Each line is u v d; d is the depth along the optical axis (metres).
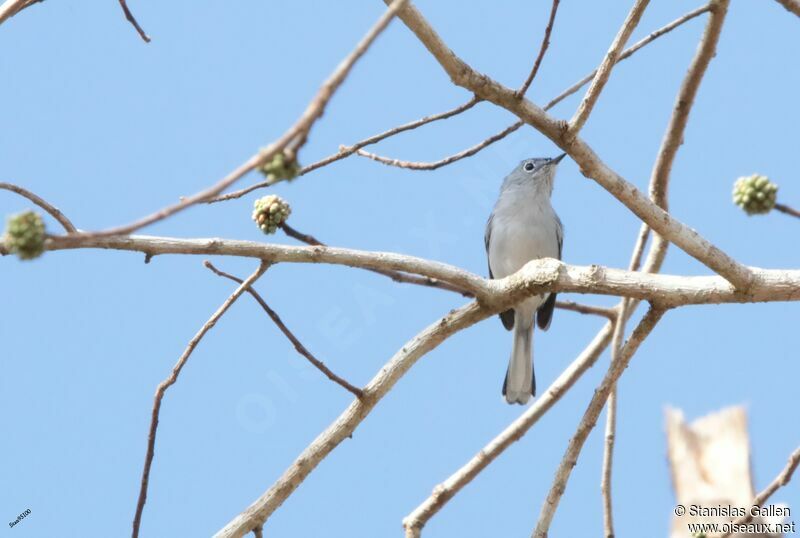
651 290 9.15
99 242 8.26
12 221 5.55
